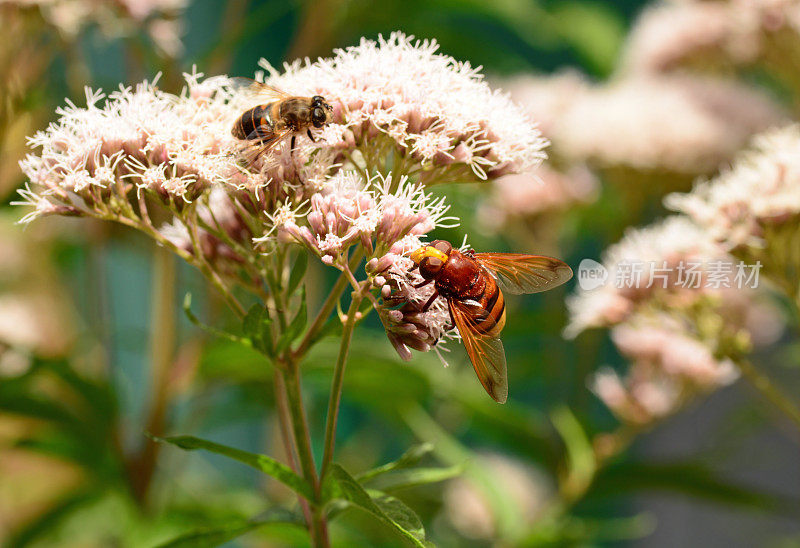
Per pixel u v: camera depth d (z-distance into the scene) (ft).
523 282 1.13
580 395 1.45
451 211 1.54
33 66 1.31
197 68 1.37
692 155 1.43
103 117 1.07
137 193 1.08
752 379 1.21
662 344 1.36
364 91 1.07
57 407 1.30
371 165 1.08
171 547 1.08
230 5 1.44
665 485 1.36
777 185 1.19
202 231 1.10
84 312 1.66
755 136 1.43
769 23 1.47
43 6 1.28
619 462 1.38
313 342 1.06
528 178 1.48
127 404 1.42
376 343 1.33
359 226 1.04
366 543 1.38
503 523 1.36
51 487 1.55
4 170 1.29
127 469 1.33
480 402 1.37
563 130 1.51
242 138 1.06
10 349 1.29
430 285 1.06
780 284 1.21
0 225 1.50
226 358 1.32
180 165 1.05
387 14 1.50
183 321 1.51
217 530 1.08
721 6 1.69
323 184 1.06
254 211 1.06
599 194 1.59
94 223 1.37
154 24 1.33
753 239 1.20
